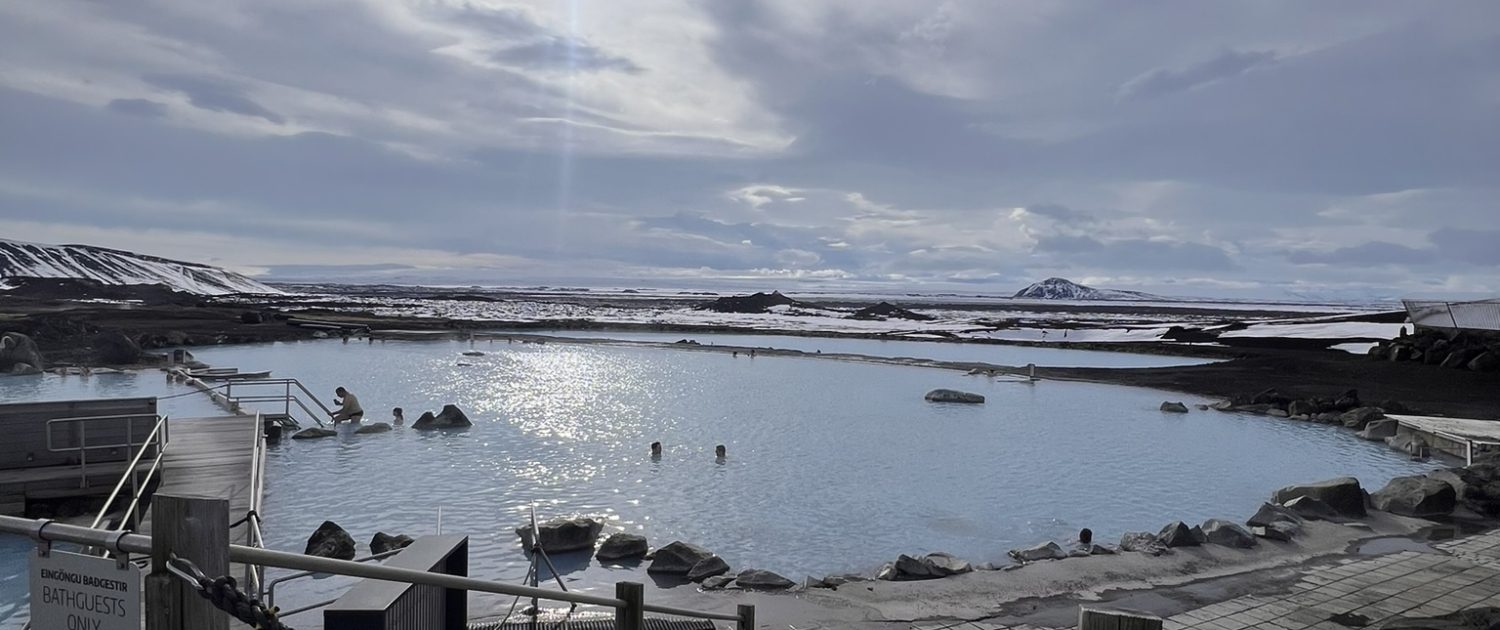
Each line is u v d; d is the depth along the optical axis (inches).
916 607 489.4
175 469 678.5
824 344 3019.2
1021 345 2974.9
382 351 2330.2
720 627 445.7
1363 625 453.7
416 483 807.7
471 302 7130.9
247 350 2327.8
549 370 1903.3
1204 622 458.9
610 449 992.2
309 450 962.1
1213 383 1691.7
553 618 428.5
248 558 123.2
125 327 2674.7
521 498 757.3
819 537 657.6
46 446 628.1
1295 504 703.7
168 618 120.6
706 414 1283.2
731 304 7455.7
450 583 165.0
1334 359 2098.9
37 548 123.7
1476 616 416.8
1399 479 755.4
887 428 1180.5
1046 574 546.9
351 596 167.9
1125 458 987.3
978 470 910.4
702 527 681.0
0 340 1691.7
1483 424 1073.5
